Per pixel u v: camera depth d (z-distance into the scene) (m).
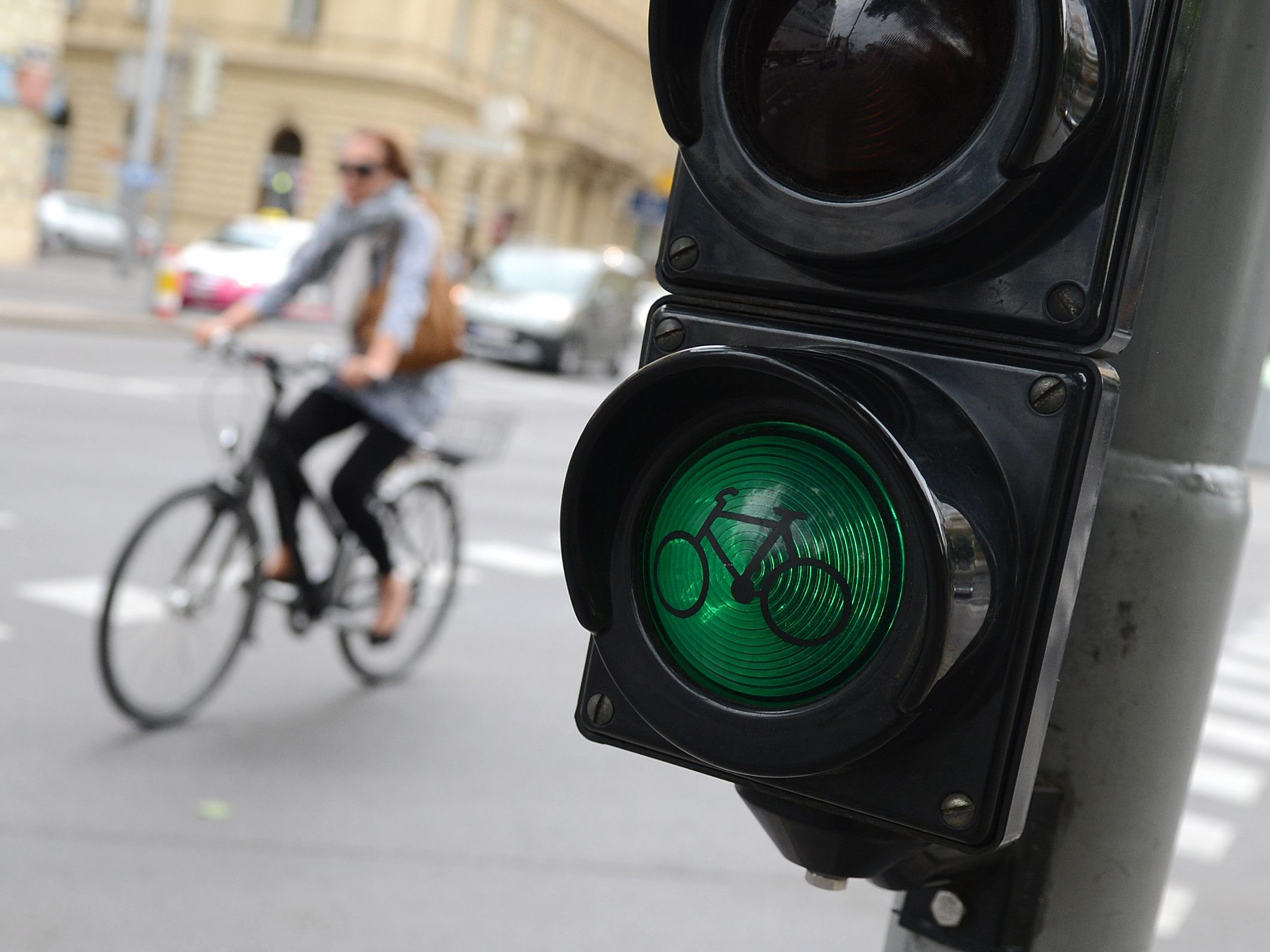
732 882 3.76
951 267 0.80
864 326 0.84
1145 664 0.94
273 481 4.67
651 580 0.82
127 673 4.27
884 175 0.78
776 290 0.86
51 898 3.24
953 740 0.77
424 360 4.69
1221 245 0.92
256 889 3.41
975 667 0.76
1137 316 0.92
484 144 26.50
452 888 3.53
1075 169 0.77
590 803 4.21
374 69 37.28
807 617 0.77
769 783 0.82
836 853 0.85
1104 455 0.79
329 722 4.66
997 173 0.74
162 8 23.12
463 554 7.33
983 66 0.75
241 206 38.34
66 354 14.20
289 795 4.00
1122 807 0.95
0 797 3.73
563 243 49.00
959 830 0.77
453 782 4.26
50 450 8.76
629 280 22.05
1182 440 0.94
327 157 37.88
